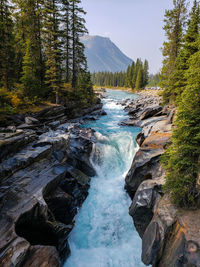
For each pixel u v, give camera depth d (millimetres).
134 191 12766
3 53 22203
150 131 18859
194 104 7875
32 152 11203
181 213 7059
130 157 18297
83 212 11844
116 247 9758
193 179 7496
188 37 18328
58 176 10906
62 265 8672
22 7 28219
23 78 22984
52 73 26500
